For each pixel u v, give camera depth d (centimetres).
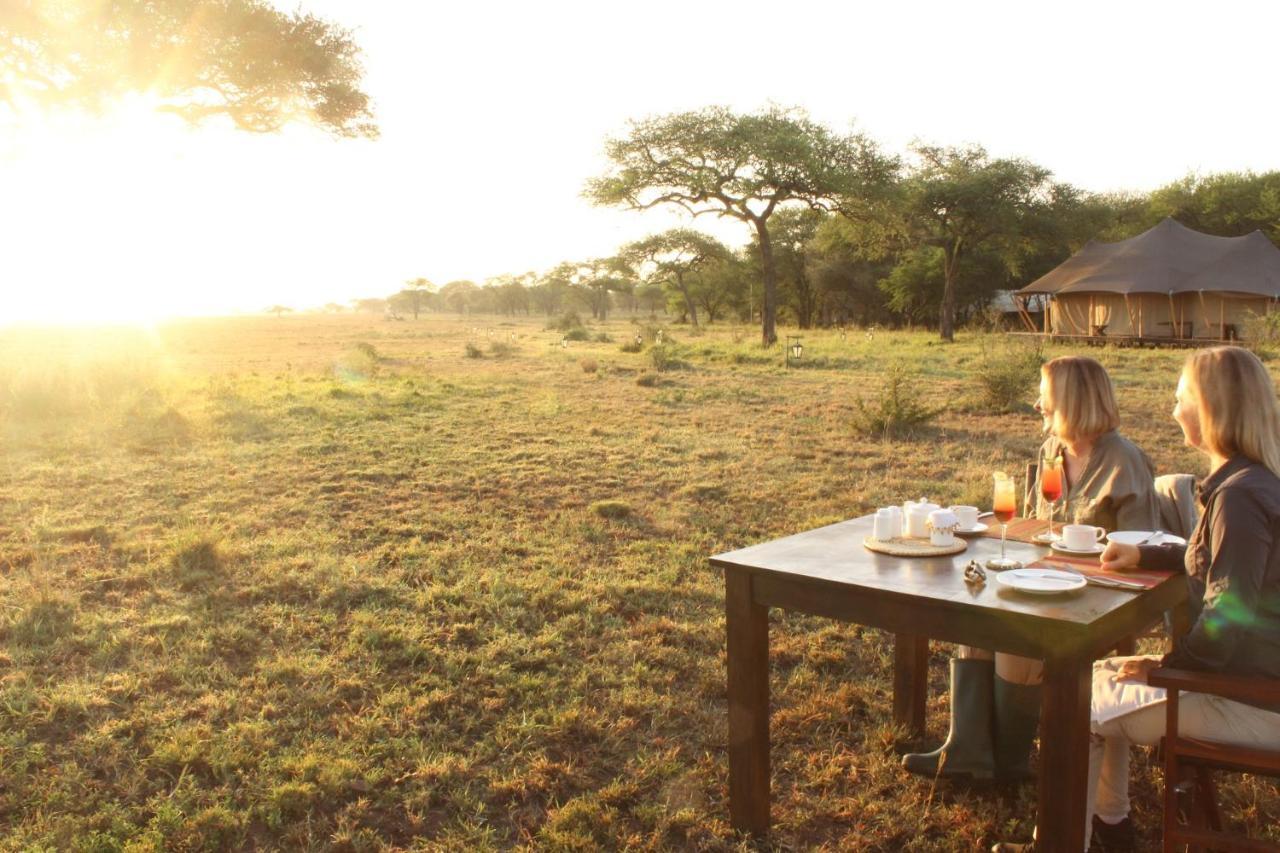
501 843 318
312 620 518
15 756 366
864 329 5038
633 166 3441
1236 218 4400
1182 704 263
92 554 645
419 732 392
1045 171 3816
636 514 774
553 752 379
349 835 314
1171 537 308
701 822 329
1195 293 3095
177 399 1413
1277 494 253
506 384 1839
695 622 521
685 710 416
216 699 416
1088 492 361
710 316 7400
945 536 327
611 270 8631
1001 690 344
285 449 1059
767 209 3441
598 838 321
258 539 679
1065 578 278
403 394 1616
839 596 294
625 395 1645
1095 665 300
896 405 1198
